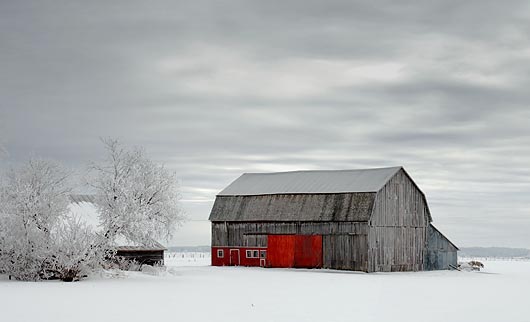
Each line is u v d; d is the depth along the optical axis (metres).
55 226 53.59
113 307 35.91
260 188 82.62
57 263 52.19
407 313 35.34
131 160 59.62
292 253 76.75
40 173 54.94
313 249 75.62
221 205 82.94
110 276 55.84
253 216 79.94
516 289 50.47
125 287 47.59
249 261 79.62
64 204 55.00
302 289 48.06
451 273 73.56
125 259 65.00
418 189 78.12
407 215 76.69
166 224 59.59
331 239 74.69
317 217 75.56
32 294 41.69
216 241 82.25
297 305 37.97
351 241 73.38
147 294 42.72
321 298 41.81
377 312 35.56
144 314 33.56
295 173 83.75
